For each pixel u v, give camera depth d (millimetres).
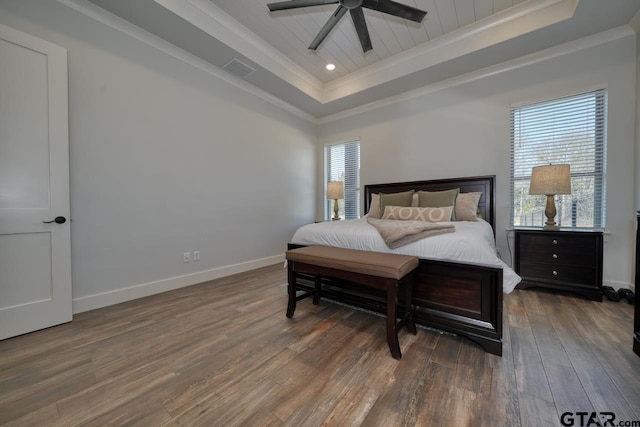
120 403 1175
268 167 3967
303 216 4633
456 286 1702
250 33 2910
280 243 4180
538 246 2592
